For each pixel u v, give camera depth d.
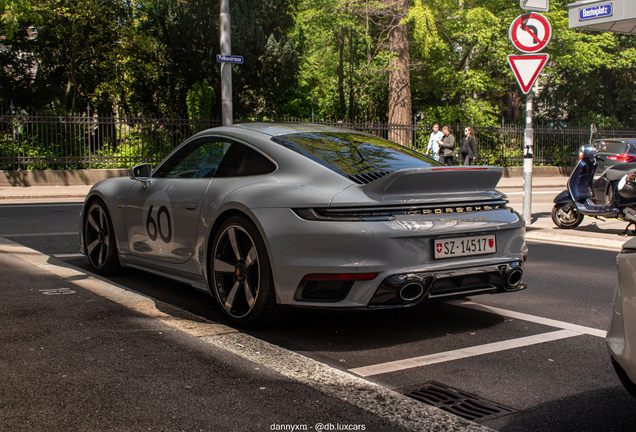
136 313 4.21
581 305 4.80
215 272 4.02
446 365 3.32
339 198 3.47
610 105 34.22
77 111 24.50
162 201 4.64
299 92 29.03
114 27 22.77
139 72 23.52
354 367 3.27
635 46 31.48
